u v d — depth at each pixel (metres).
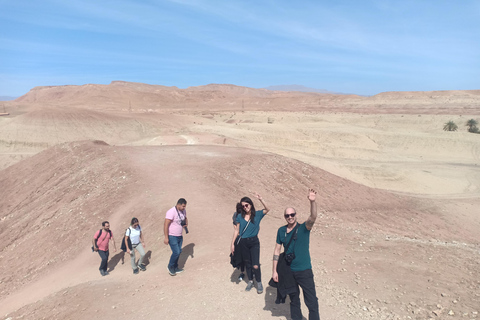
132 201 15.62
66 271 11.57
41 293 9.91
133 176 18.73
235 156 24.83
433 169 56.69
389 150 80.00
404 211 23.80
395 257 8.38
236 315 5.64
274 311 5.72
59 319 6.32
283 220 13.63
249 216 6.53
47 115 92.31
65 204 19.00
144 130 91.25
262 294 6.37
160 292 6.91
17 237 17.83
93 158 24.41
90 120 92.69
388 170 49.59
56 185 22.75
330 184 24.08
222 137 62.16
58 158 27.56
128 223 13.56
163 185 16.97
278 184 21.42
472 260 7.97
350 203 22.38
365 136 85.88
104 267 9.71
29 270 13.70
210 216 12.48
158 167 20.62
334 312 5.73
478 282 6.57
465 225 23.64
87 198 18.14
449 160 70.06
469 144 77.38
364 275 7.27
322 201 21.06
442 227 22.19
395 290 6.49
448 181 48.34
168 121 103.44
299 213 16.72
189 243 10.17
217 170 20.48
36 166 28.03
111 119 96.31
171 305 6.21
